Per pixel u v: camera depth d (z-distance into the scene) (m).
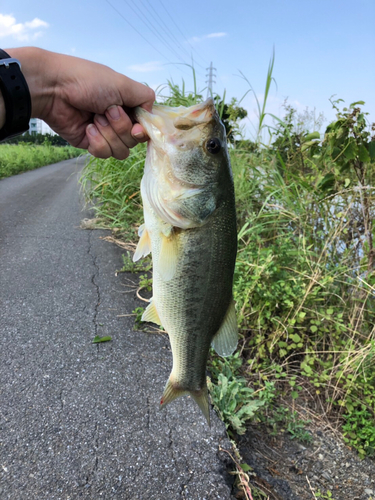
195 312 0.44
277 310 0.79
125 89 0.40
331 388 0.69
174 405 0.53
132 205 1.33
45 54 0.39
